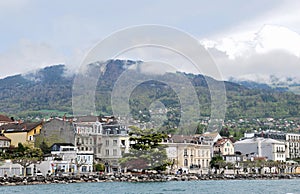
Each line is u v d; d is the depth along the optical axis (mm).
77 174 80438
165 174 71938
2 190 58594
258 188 64000
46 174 81875
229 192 54031
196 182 76688
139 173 68625
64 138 99125
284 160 155000
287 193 54469
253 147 151750
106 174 77750
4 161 81812
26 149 90125
